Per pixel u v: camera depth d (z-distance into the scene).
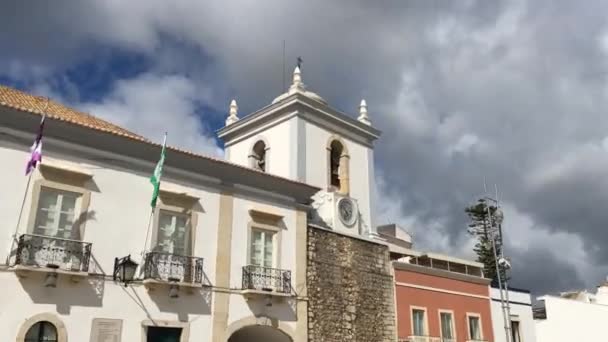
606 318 32.78
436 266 27.83
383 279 23.91
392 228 36.50
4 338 14.12
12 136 15.45
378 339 22.72
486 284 29.39
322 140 25.94
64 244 15.44
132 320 16.27
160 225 17.58
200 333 17.47
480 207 49.09
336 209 24.25
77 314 15.35
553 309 35.03
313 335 20.31
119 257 16.44
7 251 14.66
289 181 20.64
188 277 17.36
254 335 20.75
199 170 18.77
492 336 28.47
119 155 17.19
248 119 27.00
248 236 19.52
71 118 18.56
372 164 28.19
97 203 16.44
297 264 20.53
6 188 15.03
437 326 25.61
